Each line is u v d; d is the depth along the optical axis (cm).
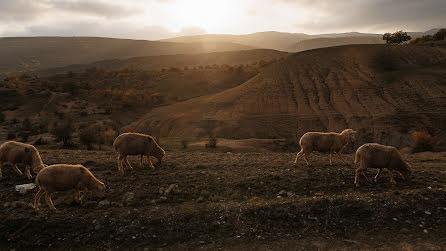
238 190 1005
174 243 721
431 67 8625
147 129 7862
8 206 854
